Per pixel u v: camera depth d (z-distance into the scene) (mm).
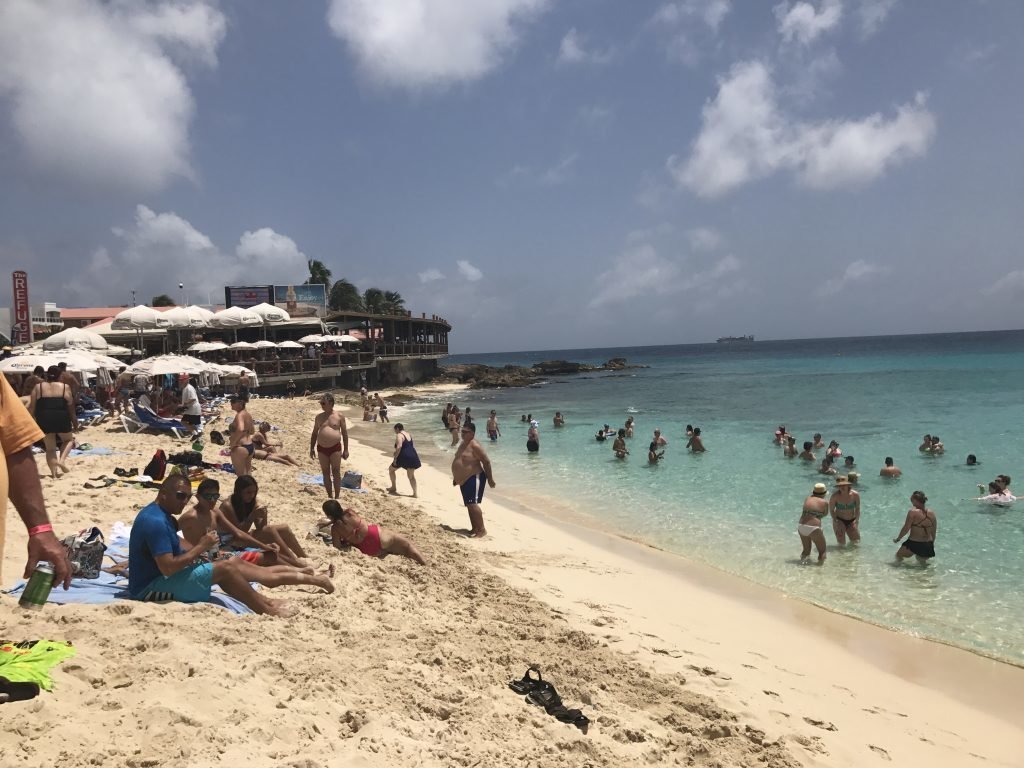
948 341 191125
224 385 35656
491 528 12516
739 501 15500
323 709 3775
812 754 5039
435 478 18203
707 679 6238
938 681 6949
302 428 26047
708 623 8273
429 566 8742
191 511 6648
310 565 6996
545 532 12695
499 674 5227
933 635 8148
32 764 2592
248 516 7371
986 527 12867
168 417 21031
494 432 27234
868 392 43750
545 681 5148
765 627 8297
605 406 41562
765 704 5859
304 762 3084
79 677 3402
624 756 4328
